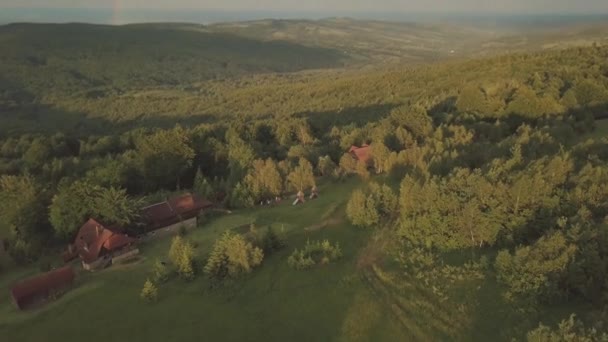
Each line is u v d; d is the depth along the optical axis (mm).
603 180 51906
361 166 89250
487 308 43875
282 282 55719
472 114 107812
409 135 100312
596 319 36906
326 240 59594
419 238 56156
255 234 64438
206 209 81562
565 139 81438
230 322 51375
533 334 34938
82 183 78625
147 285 56688
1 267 73000
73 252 71000
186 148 104500
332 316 48781
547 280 42219
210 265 59000
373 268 54656
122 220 72750
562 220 46125
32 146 132750
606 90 105500
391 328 45188
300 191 84875
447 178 59781
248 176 86500
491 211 51500
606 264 41219
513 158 62250
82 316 56094
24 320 56688
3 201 82562
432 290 48312
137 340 51062
